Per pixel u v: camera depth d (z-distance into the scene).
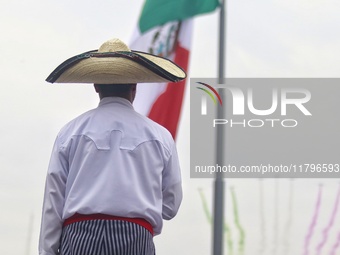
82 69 3.23
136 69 3.21
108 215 3.08
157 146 3.24
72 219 3.12
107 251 3.04
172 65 3.41
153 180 3.19
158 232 3.24
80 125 3.25
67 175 3.21
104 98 3.33
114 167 3.14
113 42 3.36
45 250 3.21
